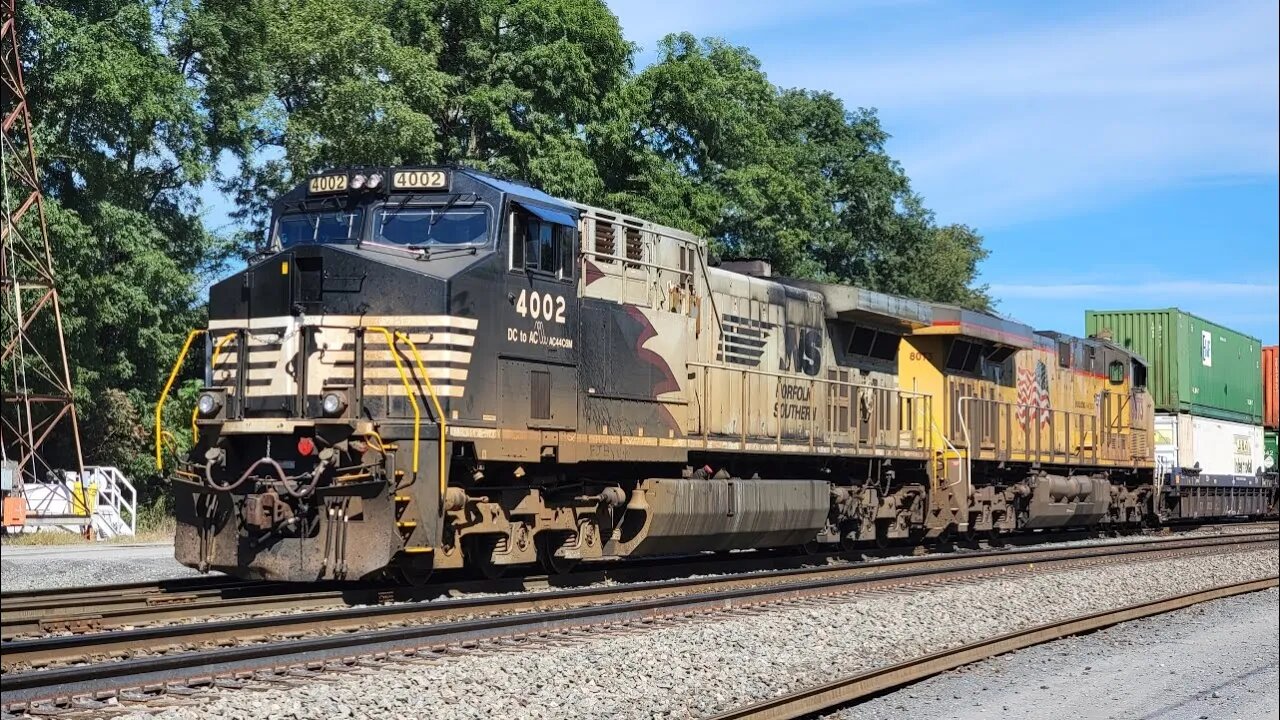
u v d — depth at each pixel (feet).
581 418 50.16
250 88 118.32
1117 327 117.29
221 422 44.52
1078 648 43.37
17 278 91.81
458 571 51.65
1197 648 44.39
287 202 48.21
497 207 46.24
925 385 78.33
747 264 67.97
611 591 47.01
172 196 116.88
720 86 134.00
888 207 193.47
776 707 30.07
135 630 33.94
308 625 36.78
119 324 105.19
